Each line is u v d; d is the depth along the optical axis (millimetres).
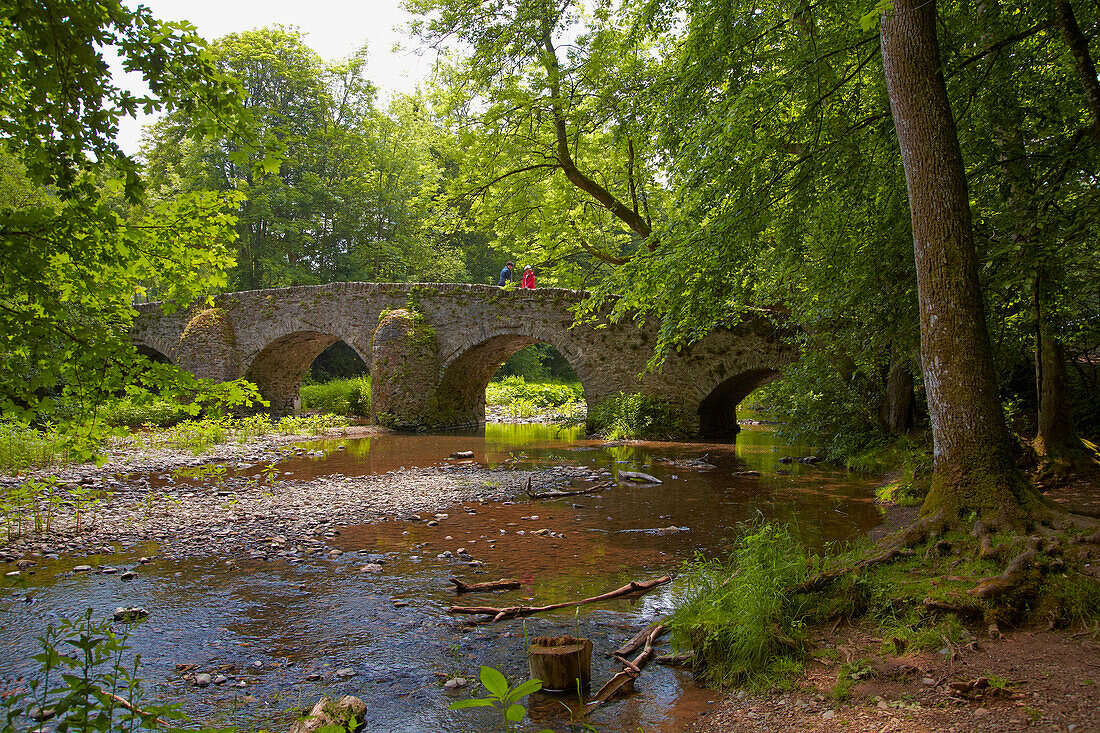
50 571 6438
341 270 37438
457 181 17656
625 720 3730
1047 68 8242
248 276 34281
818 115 8148
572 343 20344
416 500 10016
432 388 22250
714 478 12180
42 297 3227
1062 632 3994
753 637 4195
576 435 20406
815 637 4375
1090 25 7516
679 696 4016
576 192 17672
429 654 4660
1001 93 7539
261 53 31547
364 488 10953
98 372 3496
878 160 8039
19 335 3211
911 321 8125
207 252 3945
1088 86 6555
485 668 2248
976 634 4055
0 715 3613
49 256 3303
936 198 5402
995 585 4270
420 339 22109
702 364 18703
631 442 18203
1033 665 3658
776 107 7949
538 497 10242
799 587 4773
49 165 3211
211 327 25344
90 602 5613
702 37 8531
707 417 19594
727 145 7797
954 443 5258
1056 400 8820
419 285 22797
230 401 4031
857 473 12641
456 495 10445
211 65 3244
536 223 18391
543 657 4090
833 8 8094
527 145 16500
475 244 45062
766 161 8070
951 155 5422
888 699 3543
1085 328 8648
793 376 14203
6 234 3117
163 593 5867
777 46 8672
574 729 3641
